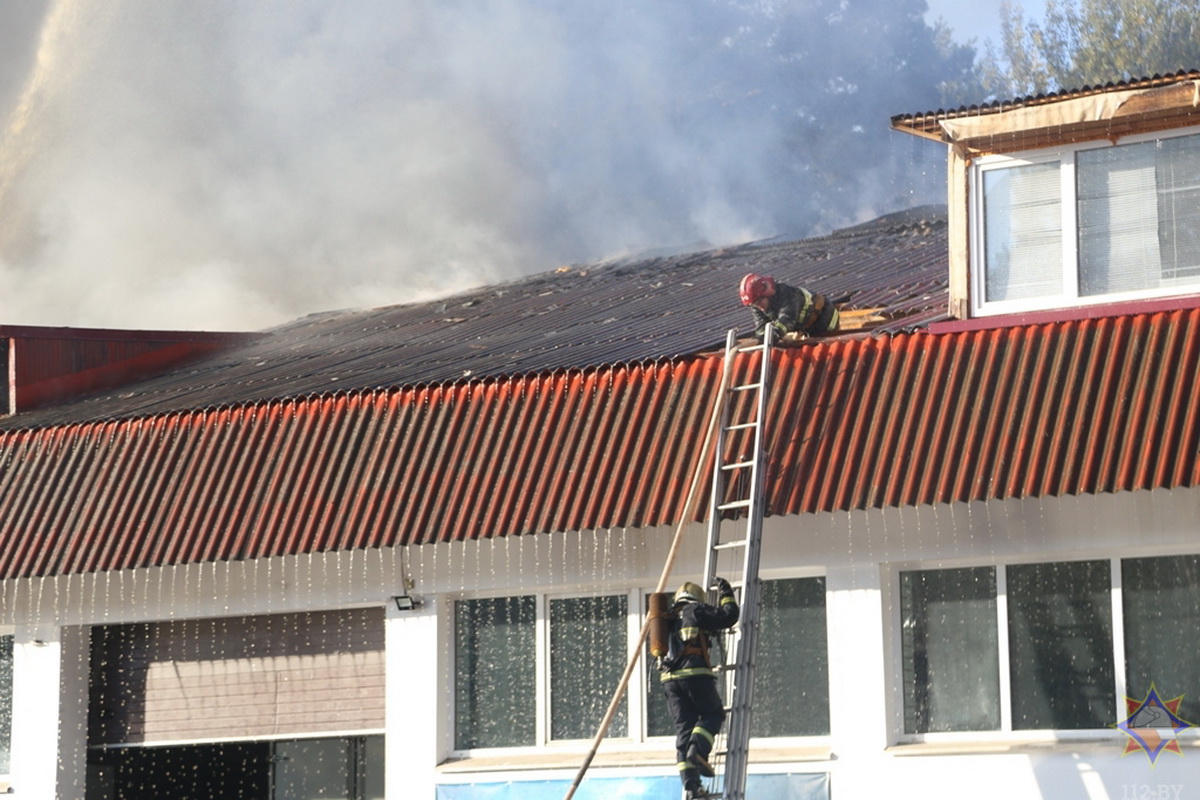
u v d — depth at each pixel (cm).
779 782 1579
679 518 1553
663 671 1454
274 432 1809
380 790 1816
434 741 1736
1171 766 1444
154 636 1944
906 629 1594
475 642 1769
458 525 1642
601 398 1667
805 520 1605
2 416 2417
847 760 1560
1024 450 1449
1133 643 1499
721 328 1966
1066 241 1658
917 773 1530
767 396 1526
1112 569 1516
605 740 1697
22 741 1933
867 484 1493
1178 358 1443
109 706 1950
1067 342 1501
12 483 1905
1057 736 1514
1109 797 1461
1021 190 1691
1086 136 1656
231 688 1895
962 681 1564
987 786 1504
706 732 1429
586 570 1692
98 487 1859
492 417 1708
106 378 2638
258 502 1762
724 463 1563
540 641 1739
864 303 1975
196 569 1888
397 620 1781
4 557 1838
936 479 1470
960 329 1566
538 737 1727
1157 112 1602
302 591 1828
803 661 1622
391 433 1748
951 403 1511
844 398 1559
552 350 2008
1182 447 1383
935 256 2541
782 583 1642
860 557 1577
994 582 1563
